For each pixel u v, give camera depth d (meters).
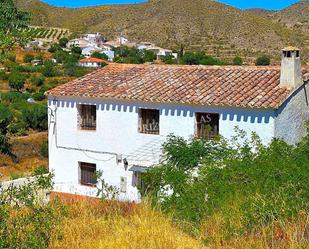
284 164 11.43
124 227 8.66
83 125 21.67
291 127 18.41
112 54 127.00
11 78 71.69
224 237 8.12
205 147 17.34
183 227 9.20
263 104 17.11
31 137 40.34
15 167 34.16
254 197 9.38
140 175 20.02
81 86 21.92
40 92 66.44
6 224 7.34
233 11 172.75
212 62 101.00
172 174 14.25
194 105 18.53
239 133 17.73
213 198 10.62
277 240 7.60
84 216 9.55
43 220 7.89
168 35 167.62
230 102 17.67
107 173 20.94
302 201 9.02
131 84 21.16
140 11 190.00
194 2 180.00
